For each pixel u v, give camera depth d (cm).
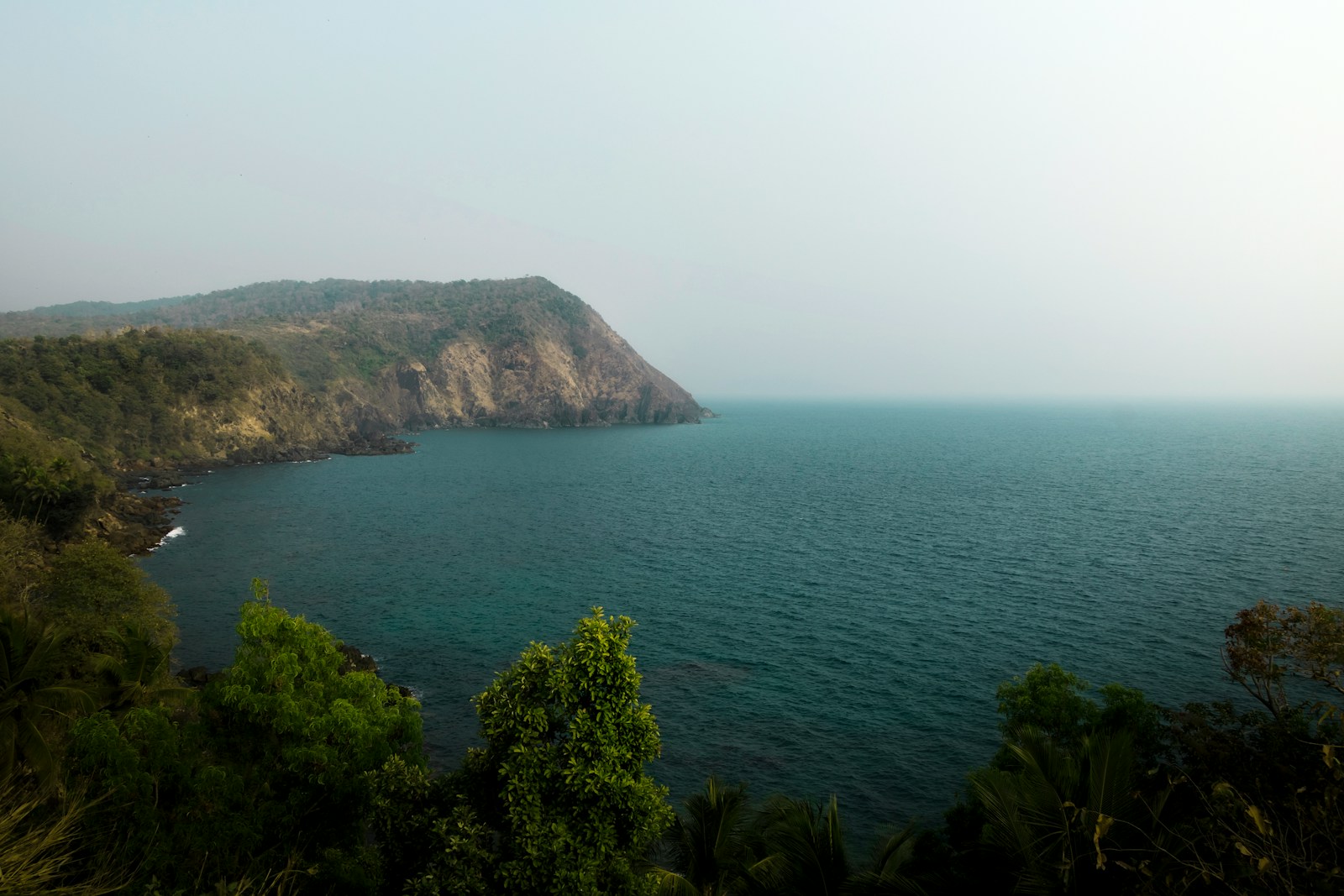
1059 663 5081
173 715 2742
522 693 1681
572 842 1522
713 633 5894
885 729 4269
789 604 6681
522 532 10125
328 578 7631
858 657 5350
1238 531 9562
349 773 2011
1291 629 1747
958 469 18288
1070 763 1664
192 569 7862
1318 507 11344
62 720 2116
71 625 3741
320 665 2361
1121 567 7725
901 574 7712
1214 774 1587
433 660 5438
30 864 1044
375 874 1848
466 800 1666
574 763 1561
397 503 12381
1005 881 1545
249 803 1859
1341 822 1023
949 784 3709
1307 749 1566
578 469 17875
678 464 19225
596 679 1642
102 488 9469
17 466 8294
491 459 19550
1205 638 5497
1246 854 1016
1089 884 1392
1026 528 10100
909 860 1991
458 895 1502
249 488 13675
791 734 4225
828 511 11838
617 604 6750
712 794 2208
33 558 5484
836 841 1919
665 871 1877
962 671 5053
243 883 1534
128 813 1631
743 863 1995
